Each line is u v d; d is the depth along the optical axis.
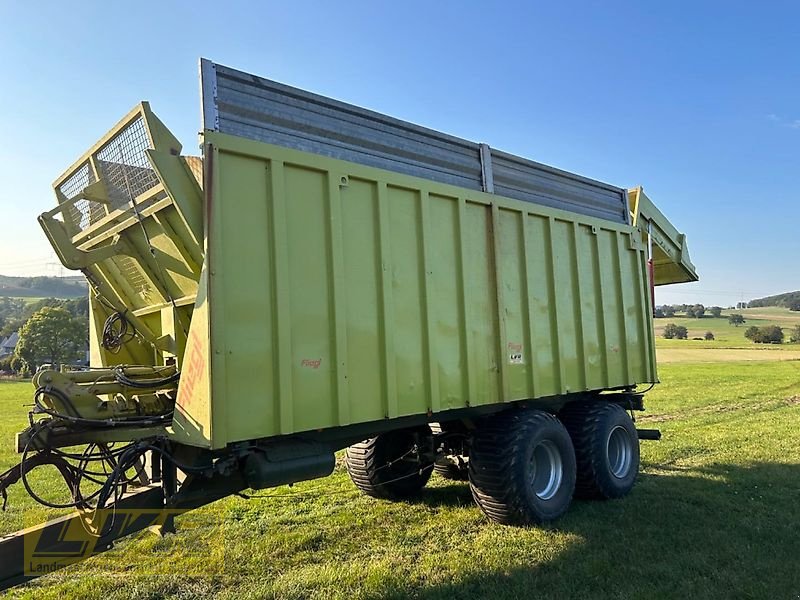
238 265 3.72
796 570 4.39
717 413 14.09
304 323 4.01
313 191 4.18
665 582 4.22
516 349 5.69
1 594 4.20
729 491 6.61
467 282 5.26
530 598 4.03
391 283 4.60
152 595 4.14
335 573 4.44
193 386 3.66
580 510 6.04
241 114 3.88
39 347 45.22
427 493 6.79
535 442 5.58
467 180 5.48
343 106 4.52
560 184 6.63
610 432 6.57
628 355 7.28
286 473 4.01
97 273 5.43
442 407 4.91
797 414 13.66
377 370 4.43
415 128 5.06
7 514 6.40
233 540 5.23
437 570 4.51
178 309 4.59
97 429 3.81
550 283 6.19
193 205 3.79
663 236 9.09
